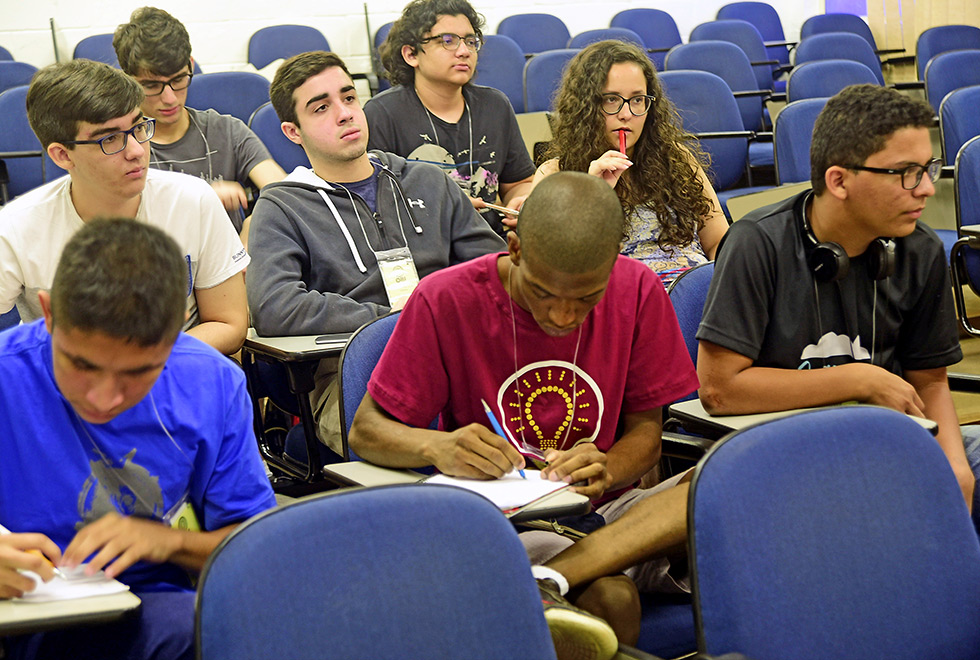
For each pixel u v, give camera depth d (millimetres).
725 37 5391
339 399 1590
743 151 3928
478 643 943
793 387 1568
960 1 5824
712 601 1019
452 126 3029
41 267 1843
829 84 4211
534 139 3633
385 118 2996
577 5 5727
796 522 1063
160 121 2990
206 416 1224
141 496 1201
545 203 1245
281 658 874
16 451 1147
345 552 916
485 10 5605
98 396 1003
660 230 2463
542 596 1197
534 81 4207
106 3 4926
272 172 3129
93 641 1112
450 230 2420
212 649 865
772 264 1616
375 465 1479
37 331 1177
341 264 2256
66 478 1166
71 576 1073
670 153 2473
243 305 2053
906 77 5910
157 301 971
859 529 1092
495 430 1481
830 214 1600
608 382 1514
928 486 1140
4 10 4797
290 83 2270
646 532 1334
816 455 1097
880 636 1077
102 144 1749
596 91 2449
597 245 1223
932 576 1115
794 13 6273
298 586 894
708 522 1027
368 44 5344
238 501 1249
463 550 957
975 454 1683
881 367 1688
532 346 1480
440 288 1471
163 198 1928
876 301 1656
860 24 5848
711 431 1572
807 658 1041
